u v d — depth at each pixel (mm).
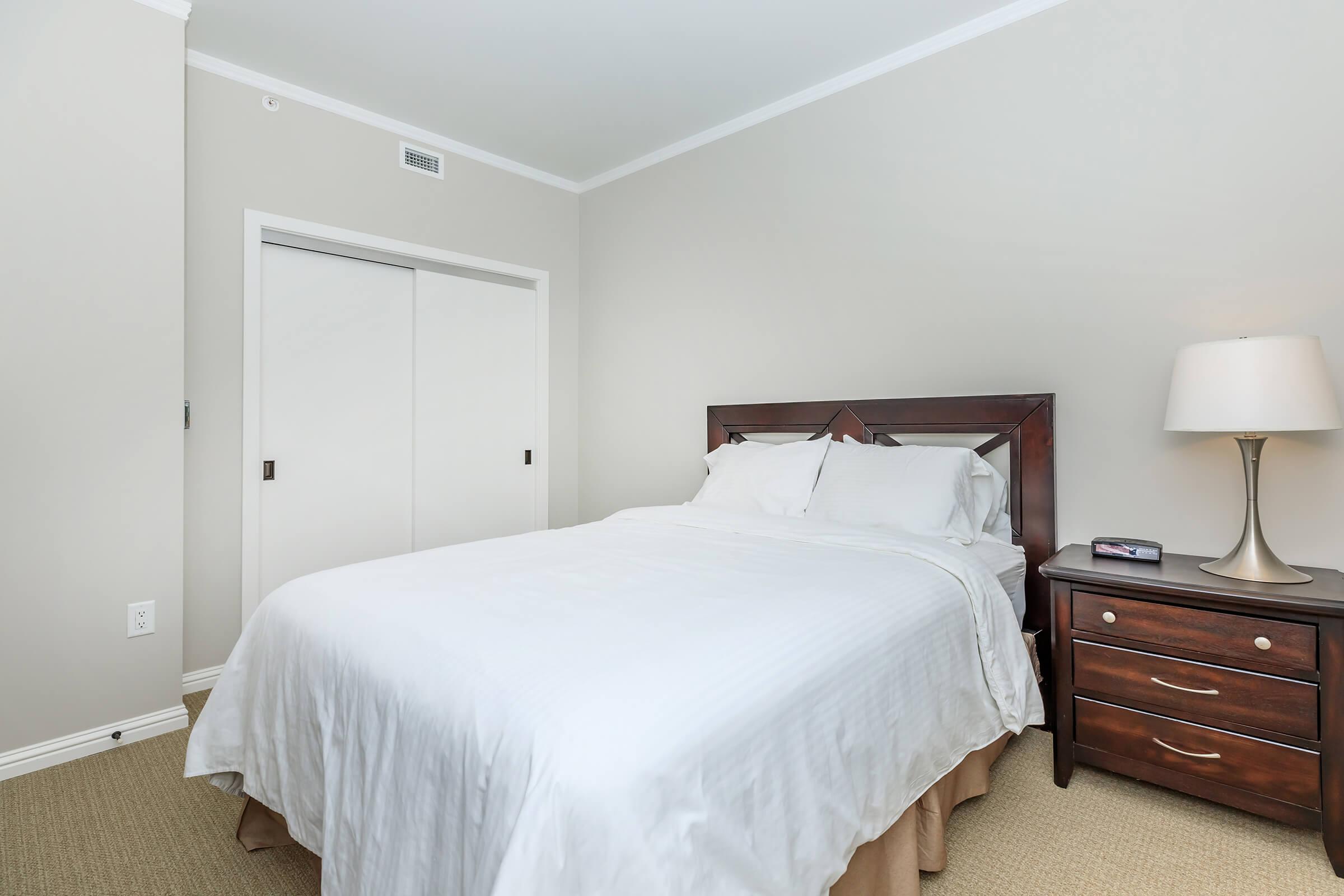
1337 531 1830
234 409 2699
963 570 1719
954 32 2506
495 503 3684
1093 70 2209
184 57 2332
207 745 1548
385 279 3250
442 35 2527
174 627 2320
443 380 3457
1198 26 2014
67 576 2104
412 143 3281
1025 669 1735
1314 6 1834
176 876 1509
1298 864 1519
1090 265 2234
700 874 864
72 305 2102
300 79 2828
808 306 2990
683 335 3500
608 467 3908
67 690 2102
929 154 2602
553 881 780
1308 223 1854
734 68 2777
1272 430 1592
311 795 1276
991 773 1952
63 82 2080
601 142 3477
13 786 1920
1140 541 1998
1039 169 2334
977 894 1419
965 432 2471
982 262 2477
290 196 2867
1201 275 2025
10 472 2000
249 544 2738
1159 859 1537
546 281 3879
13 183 1989
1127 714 1777
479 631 1201
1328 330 1831
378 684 1138
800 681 1115
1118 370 2188
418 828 983
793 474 2590
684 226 3477
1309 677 1520
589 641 1145
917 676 1397
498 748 904
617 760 843
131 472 2223
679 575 1626
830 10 2393
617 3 2348
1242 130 1947
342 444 3096
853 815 1147
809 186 2973
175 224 2311
